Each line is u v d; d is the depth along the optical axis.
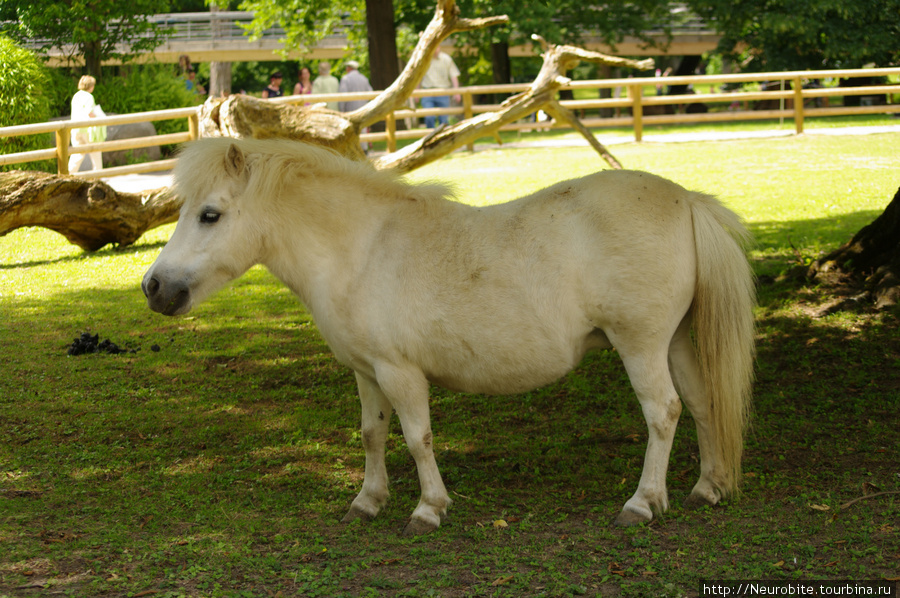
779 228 10.43
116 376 6.63
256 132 10.02
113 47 21.00
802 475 4.48
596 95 42.38
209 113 10.56
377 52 22.19
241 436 5.52
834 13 25.17
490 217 4.06
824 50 26.02
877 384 5.76
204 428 5.63
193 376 6.67
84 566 3.66
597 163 16.11
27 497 4.53
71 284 9.27
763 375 6.14
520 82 38.84
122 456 5.17
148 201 10.88
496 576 3.50
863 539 3.62
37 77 15.43
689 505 4.17
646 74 38.78
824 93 20.39
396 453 5.24
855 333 6.70
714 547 3.68
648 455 4.02
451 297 3.94
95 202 10.16
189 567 3.61
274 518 4.28
